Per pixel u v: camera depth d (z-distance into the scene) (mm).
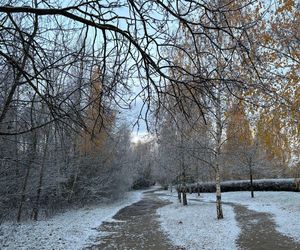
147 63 3707
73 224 17391
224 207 22812
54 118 4102
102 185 28938
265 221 15844
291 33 8492
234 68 3637
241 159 30703
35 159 14539
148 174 57750
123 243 13055
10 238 12930
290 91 7387
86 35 3680
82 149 23219
